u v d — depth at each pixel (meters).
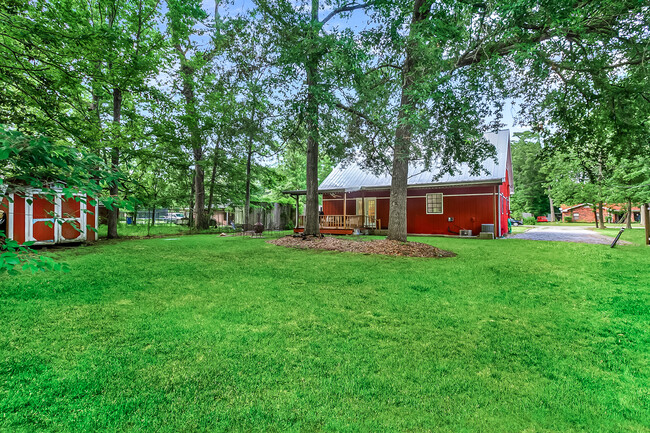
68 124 6.83
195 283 4.71
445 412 1.68
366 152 10.21
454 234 15.98
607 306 3.72
